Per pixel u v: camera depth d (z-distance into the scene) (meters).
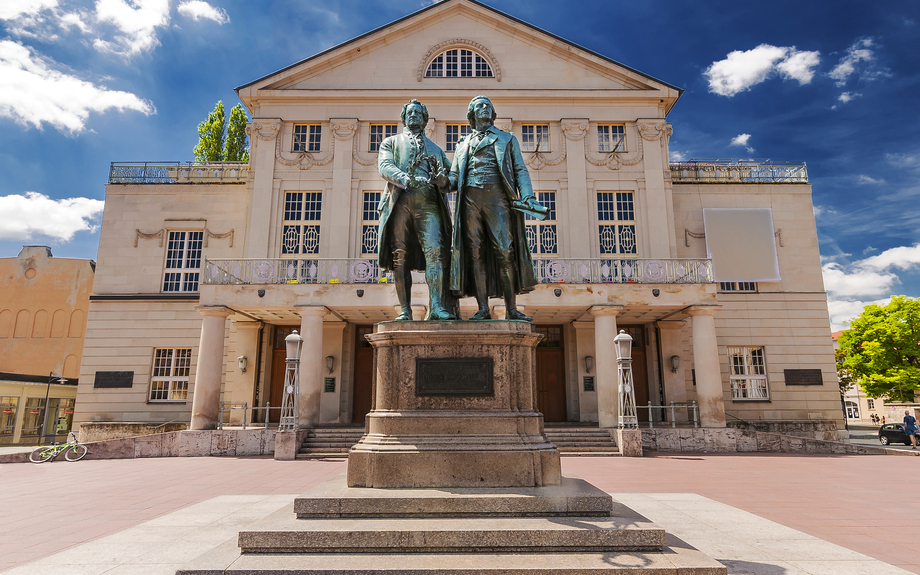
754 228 25.72
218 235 25.27
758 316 25.12
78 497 9.11
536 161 24.30
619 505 4.79
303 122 24.73
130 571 4.48
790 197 26.20
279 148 24.34
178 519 6.56
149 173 25.86
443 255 5.66
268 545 3.96
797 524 6.77
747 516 6.67
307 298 19.33
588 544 3.96
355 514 4.27
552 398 23.45
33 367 33.44
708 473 12.18
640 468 13.26
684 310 20.42
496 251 5.65
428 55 25.45
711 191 26.11
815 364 24.72
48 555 5.28
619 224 24.19
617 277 19.75
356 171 24.11
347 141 24.27
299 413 18.50
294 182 24.02
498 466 4.67
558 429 18.19
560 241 23.67
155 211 25.48
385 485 4.61
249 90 24.53
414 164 5.70
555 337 23.98
